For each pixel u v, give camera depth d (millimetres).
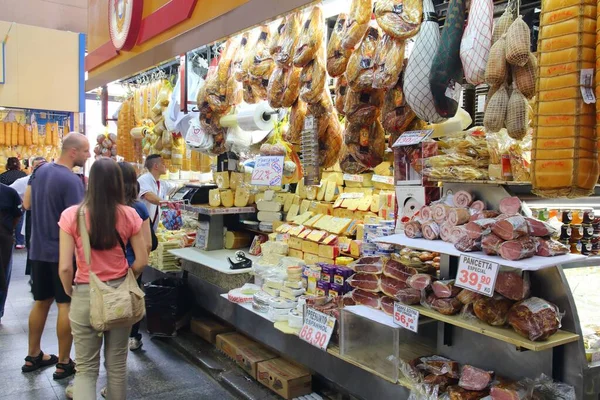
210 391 3322
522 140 1904
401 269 2271
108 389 2611
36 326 3631
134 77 5082
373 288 2400
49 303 3641
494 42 1844
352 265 2547
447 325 2246
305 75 2795
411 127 2385
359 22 2393
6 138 8305
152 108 4594
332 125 2896
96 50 5312
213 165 4641
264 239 4090
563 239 2150
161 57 3938
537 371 1882
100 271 2486
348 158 2686
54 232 3408
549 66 1519
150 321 4164
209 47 3916
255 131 3578
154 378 3514
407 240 2107
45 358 3746
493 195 2055
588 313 2006
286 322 2967
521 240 1729
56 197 3350
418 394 2059
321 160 2947
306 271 3080
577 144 1476
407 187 2389
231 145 3820
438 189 2377
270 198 4094
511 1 1966
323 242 3207
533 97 1830
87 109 9984
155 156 4496
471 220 1971
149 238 3176
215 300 3783
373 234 2848
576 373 1765
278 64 2947
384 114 2387
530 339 1696
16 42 8156
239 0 2975
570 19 1471
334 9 3039
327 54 2643
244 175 4148
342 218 3365
